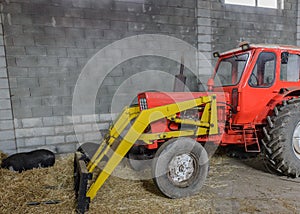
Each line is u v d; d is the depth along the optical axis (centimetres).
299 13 540
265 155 279
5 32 344
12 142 356
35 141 369
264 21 510
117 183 264
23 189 249
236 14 484
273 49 282
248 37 498
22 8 349
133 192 242
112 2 395
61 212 203
